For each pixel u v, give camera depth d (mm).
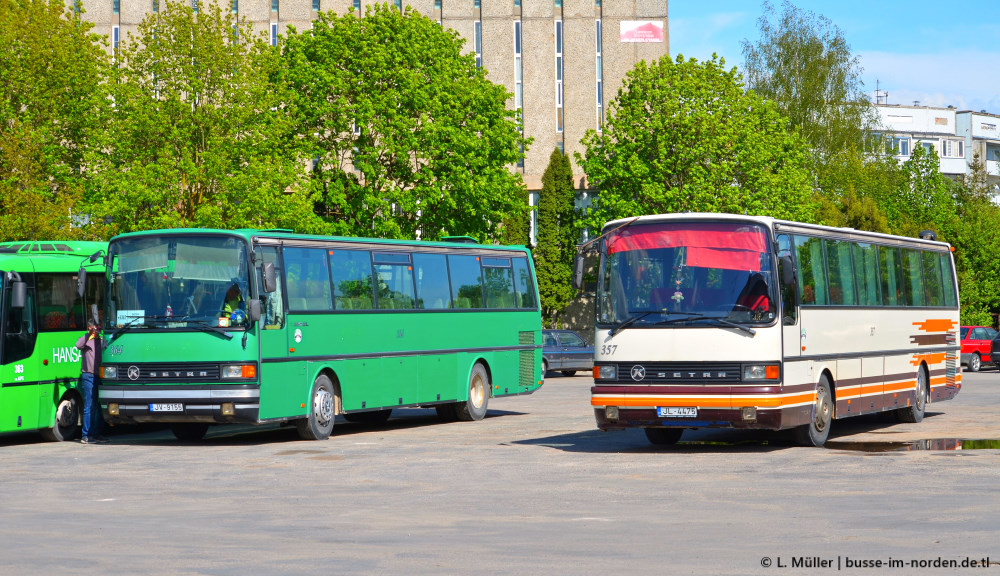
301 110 45938
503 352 26891
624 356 17391
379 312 22875
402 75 45781
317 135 46688
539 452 18031
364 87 46375
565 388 38688
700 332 16984
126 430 24672
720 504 12141
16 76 38750
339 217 47281
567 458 17062
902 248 22969
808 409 17844
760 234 17234
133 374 20078
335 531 10727
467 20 68125
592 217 56031
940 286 25109
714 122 53344
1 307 20109
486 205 48000
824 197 67500
